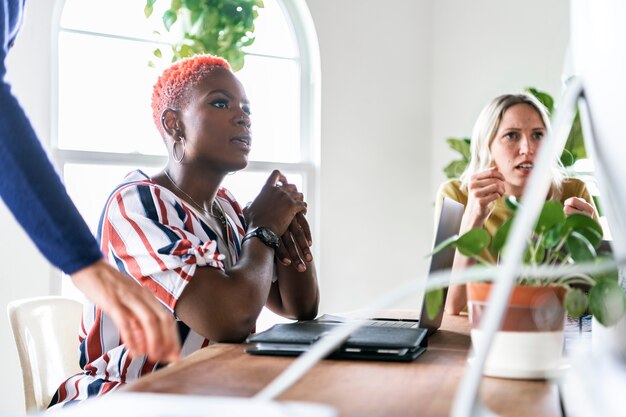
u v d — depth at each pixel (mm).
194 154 1892
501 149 2637
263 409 582
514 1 3986
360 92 3969
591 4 560
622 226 629
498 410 765
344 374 1011
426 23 4098
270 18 3939
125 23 3564
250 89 3904
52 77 3332
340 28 3924
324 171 3881
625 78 529
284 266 2014
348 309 3918
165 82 1923
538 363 935
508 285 507
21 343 1812
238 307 1577
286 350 1194
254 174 3859
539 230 935
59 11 3383
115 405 618
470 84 4078
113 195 1766
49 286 3068
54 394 1676
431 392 880
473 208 2016
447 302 1974
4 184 955
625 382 635
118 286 950
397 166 4047
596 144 608
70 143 3414
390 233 4027
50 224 945
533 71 3963
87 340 1702
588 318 1715
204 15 3701
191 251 1592
